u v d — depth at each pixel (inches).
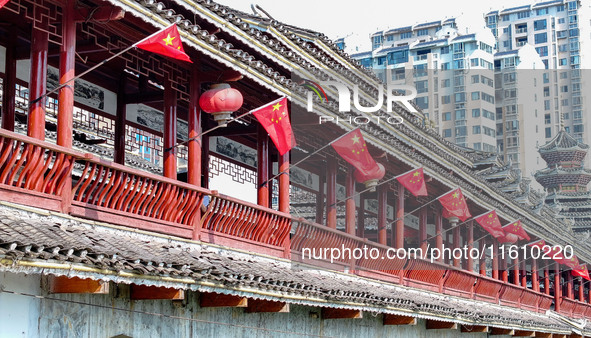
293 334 777.6
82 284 508.1
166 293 568.7
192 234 667.4
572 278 1865.2
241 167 981.8
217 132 885.2
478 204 1321.4
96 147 965.8
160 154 1086.4
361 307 797.2
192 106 698.2
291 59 804.0
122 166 581.0
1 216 474.3
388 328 971.3
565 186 2064.5
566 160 2071.9
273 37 844.0
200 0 654.5
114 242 537.6
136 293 575.5
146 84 780.0
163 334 607.2
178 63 688.4
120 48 650.8
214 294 646.5
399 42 4392.2
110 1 552.4
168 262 539.2
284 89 773.3
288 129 741.3
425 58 3895.2
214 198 693.3
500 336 1348.4
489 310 1248.8
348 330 876.0
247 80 765.9
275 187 1069.8
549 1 4648.1
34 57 547.8
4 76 650.8
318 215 1059.3
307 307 804.6
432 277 1140.5
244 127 869.2
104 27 618.2
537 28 4682.6
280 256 800.3
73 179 891.4
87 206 557.0
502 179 1676.9
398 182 1106.1
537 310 1582.2
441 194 1229.1
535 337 1454.2
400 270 1047.6
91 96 750.5
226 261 657.0
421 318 1033.5
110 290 557.9
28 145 509.0
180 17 609.3
